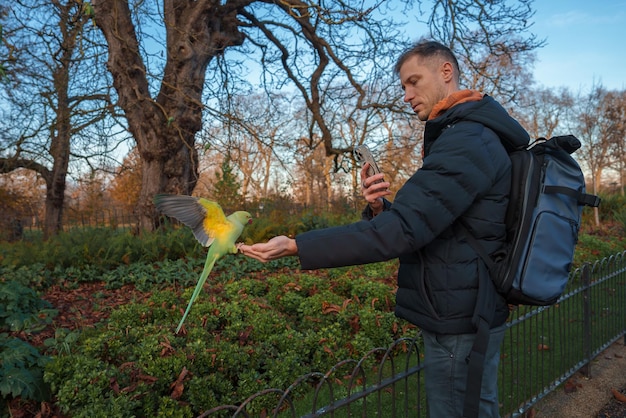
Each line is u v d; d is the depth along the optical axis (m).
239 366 4.12
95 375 3.59
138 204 11.67
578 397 4.28
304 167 13.28
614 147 25.81
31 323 5.22
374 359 4.72
